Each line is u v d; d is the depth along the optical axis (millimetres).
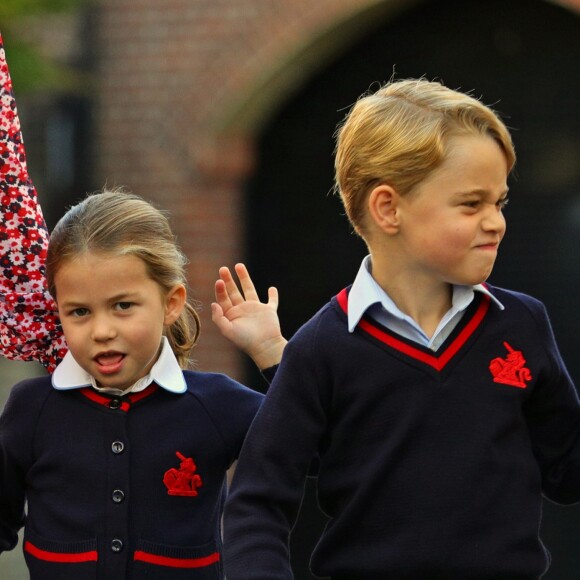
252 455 8906
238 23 28922
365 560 8711
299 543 28547
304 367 8922
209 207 29859
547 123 27625
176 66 29609
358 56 28984
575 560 26391
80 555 9453
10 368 30375
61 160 30656
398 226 8773
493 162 8570
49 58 27484
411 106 8703
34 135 30750
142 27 29766
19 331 10633
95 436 9672
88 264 9273
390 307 8828
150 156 30031
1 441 9875
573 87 27359
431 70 28438
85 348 9398
